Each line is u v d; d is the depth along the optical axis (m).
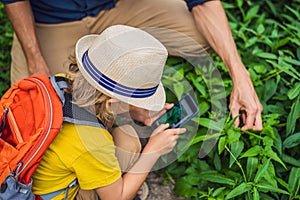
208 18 3.30
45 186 2.48
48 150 2.38
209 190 2.94
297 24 3.67
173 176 3.34
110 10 3.43
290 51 3.55
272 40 3.75
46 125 2.31
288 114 3.25
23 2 3.23
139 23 3.47
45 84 2.46
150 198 3.23
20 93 2.53
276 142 3.05
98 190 2.51
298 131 3.22
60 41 3.41
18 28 3.23
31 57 3.23
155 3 3.44
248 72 3.13
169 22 3.43
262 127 3.01
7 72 3.88
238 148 2.90
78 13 3.38
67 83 2.46
